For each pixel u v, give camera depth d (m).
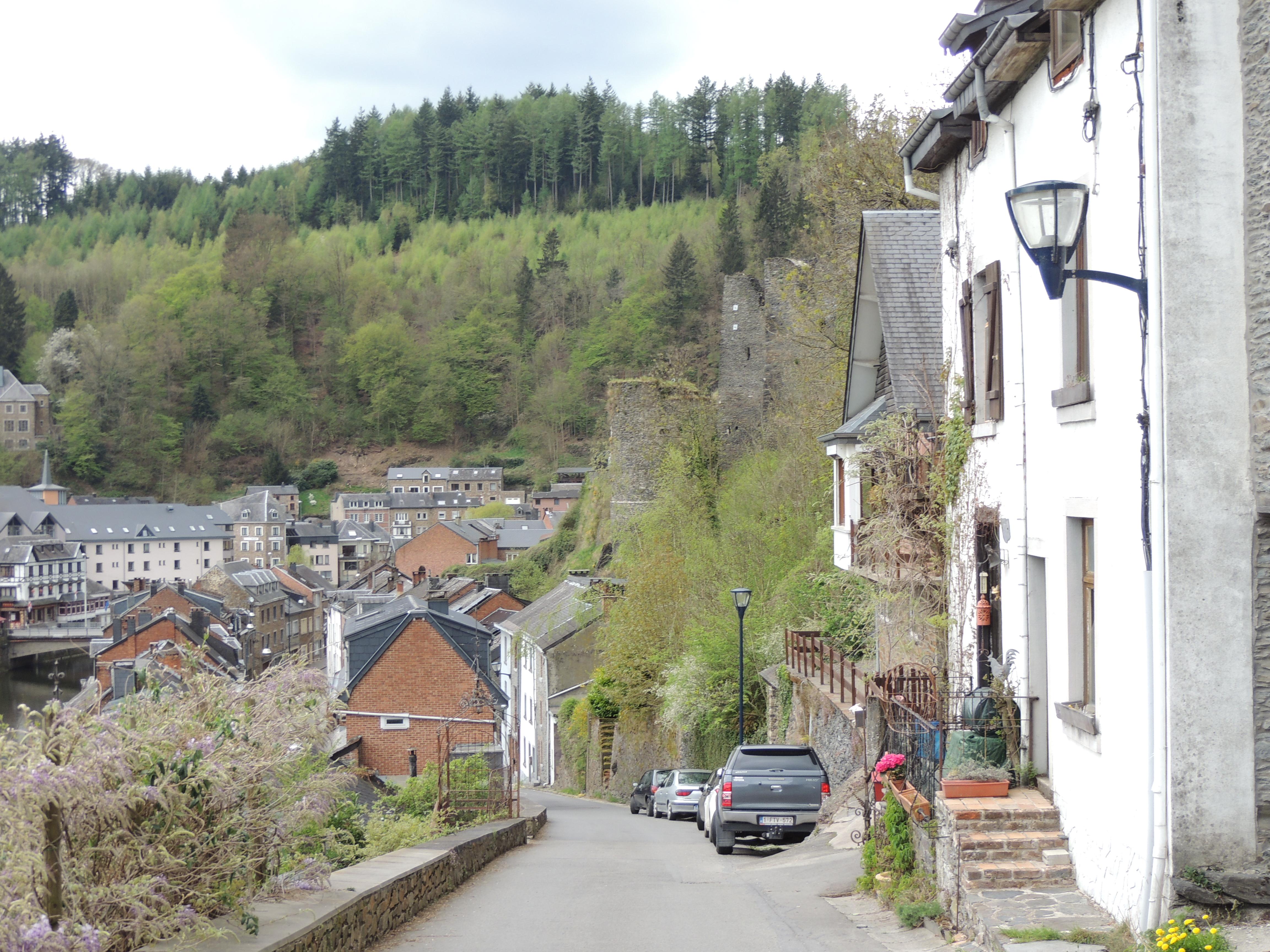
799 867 13.85
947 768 10.05
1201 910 6.95
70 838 5.89
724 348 53.00
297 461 151.62
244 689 7.80
